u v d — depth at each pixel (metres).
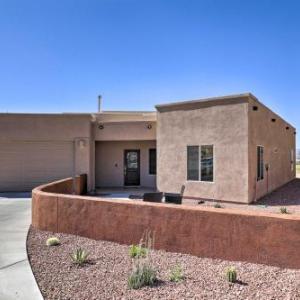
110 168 23.83
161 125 19.19
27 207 15.02
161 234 8.00
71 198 9.59
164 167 19.00
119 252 7.86
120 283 5.99
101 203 8.98
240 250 7.08
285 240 6.62
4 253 7.75
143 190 21.89
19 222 11.46
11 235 9.49
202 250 7.48
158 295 5.47
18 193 20.62
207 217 7.44
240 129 16.30
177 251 7.79
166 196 12.82
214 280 6.10
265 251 6.82
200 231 7.52
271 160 21.50
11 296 5.46
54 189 13.70
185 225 7.70
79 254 7.16
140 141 23.69
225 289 5.70
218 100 16.97
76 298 5.38
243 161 16.22
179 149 18.42
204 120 17.50
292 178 32.75
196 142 17.78
